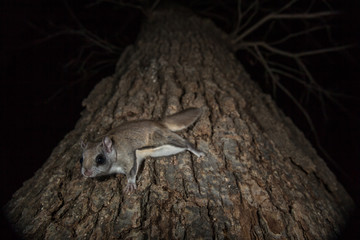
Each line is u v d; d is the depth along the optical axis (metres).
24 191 0.28
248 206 0.24
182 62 0.47
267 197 0.25
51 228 0.22
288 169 0.31
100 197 0.25
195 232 0.21
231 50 0.78
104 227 0.22
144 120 0.31
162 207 0.23
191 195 0.24
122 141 0.28
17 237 0.22
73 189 0.26
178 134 0.32
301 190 0.28
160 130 0.30
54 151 0.32
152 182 0.25
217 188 0.25
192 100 0.37
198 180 0.26
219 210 0.23
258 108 0.40
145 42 0.58
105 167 0.27
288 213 0.24
